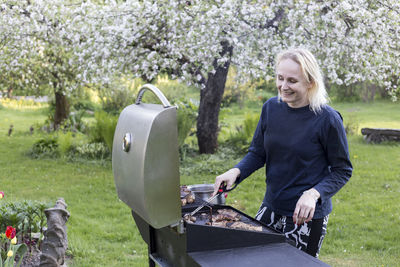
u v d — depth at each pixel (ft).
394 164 26.12
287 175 6.15
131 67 22.33
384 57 21.54
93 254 11.98
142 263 11.46
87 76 23.70
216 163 25.45
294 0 20.11
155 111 4.65
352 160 27.20
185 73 20.94
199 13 20.11
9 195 18.76
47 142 30.19
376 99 70.74
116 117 29.48
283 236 5.09
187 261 4.92
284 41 19.89
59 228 8.66
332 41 20.63
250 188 20.70
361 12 19.24
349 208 17.52
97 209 17.15
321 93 5.82
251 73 21.22
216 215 5.77
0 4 24.31
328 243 13.70
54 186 20.83
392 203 18.24
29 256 10.09
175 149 4.60
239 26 19.53
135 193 4.75
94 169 24.98
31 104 65.00
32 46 27.50
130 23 20.80
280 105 6.25
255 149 6.68
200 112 28.19
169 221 4.70
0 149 31.24
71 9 23.86
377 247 13.30
